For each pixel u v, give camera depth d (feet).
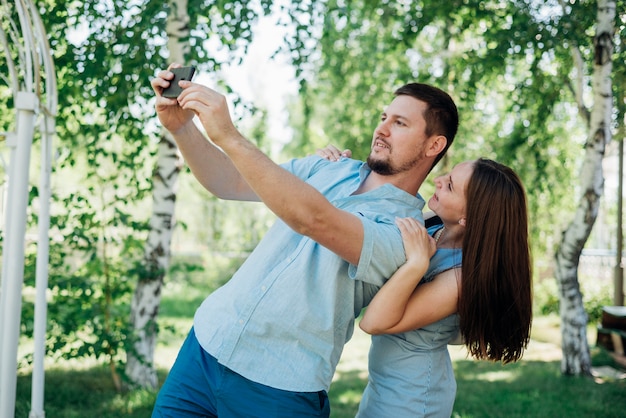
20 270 8.70
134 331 15.19
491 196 5.70
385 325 5.31
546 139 20.31
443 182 6.05
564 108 22.34
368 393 6.30
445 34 19.20
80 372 17.43
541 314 29.58
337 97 29.91
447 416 6.32
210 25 16.34
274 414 5.25
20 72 13.97
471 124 24.64
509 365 19.70
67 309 15.01
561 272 18.33
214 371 5.42
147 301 15.75
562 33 16.30
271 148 43.83
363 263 5.06
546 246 28.48
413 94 5.58
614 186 44.11
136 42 14.85
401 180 5.69
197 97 4.52
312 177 6.18
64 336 14.94
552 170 23.75
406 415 5.99
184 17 15.16
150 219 15.87
